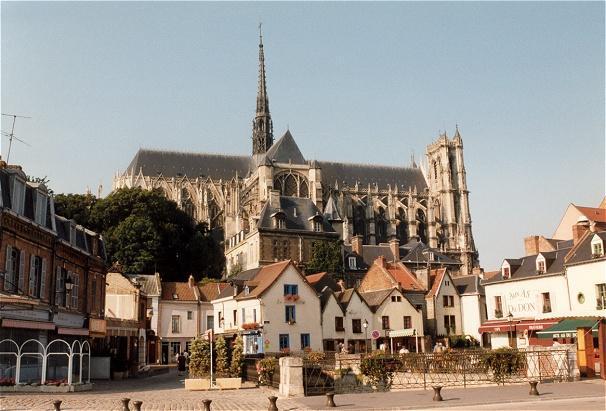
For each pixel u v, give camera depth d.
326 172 152.38
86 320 40.06
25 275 30.67
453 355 29.86
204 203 134.38
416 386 28.97
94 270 42.84
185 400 25.64
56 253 35.09
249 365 36.56
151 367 58.50
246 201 135.00
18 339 30.02
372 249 104.56
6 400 23.73
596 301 45.66
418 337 65.69
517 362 29.78
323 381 28.25
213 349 38.66
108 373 42.75
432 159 162.62
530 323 50.53
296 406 22.30
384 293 66.62
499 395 24.05
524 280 53.88
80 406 22.30
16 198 29.83
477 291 71.75
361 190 149.12
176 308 73.38
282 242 99.06
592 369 30.92
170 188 135.25
